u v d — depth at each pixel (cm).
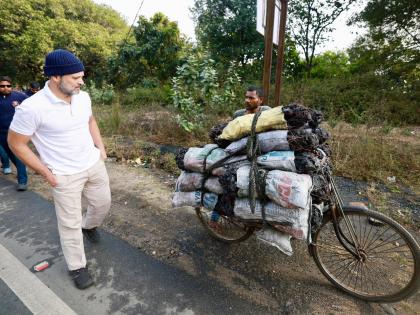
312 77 1212
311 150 177
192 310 188
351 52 1111
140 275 221
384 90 809
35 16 1590
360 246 201
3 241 267
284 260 238
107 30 2094
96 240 264
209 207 213
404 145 466
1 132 362
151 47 1335
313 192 183
